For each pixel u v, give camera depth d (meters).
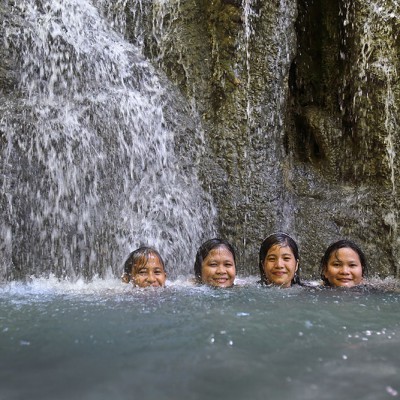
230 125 8.06
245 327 2.96
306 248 7.68
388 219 7.82
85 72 7.83
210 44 8.47
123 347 2.56
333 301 4.03
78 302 3.91
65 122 7.05
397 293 4.82
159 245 7.05
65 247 6.64
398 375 2.24
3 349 2.53
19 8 7.87
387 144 7.97
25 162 6.67
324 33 8.92
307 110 8.91
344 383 2.14
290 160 8.62
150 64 8.55
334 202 8.09
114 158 7.24
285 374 2.21
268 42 8.23
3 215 6.40
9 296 4.36
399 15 8.04
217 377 2.16
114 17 8.82
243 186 7.75
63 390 2.02
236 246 7.49
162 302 3.86
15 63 7.51
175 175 7.67
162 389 2.03
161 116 7.95
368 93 8.09
